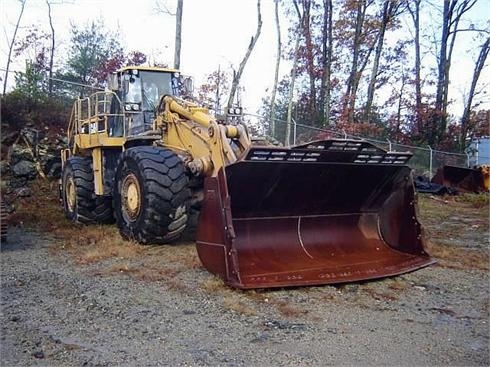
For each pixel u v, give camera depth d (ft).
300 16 82.12
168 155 23.82
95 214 32.55
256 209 19.81
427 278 20.25
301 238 20.66
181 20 56.03
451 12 85.51
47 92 58.29
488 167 59.16
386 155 20.42
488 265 22.79
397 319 15.48
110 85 30.25
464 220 39.09
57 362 12.43
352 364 12.30
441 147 82.02
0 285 19.02
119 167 25.55
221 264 17.51
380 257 21.15
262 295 17.13
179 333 14.11
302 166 18.92
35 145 46.14
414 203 21.27
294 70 73.41
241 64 62.49
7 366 12.22
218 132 22.39
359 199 21.62
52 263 22.54
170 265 21.02
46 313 15.93
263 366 12.12
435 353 13.07
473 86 90.33
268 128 64.18
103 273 20.27
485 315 16.08
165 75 30.81
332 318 15.38
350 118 75.61
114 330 14.39
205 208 18.17
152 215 23.08
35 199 40.57
